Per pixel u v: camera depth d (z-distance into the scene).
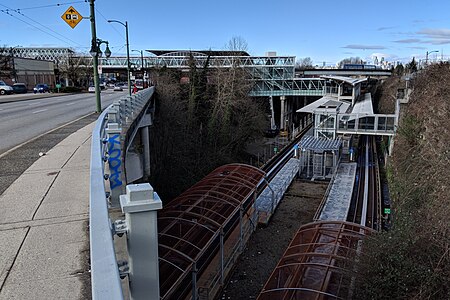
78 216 5.89
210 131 39.12
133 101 16.06
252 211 22.67
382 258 11.12
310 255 12.84
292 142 55.31
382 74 107.38
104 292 1.75
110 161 7.44
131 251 2.59
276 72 68.38
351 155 39.38
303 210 25.52
